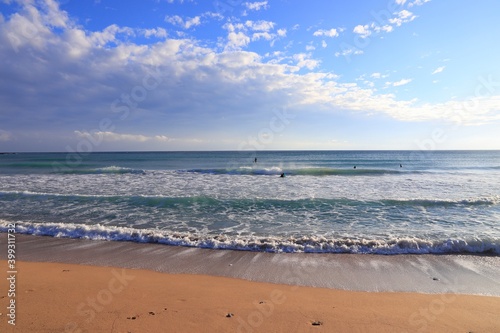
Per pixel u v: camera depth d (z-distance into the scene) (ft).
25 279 18.49
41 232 30.35
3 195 48.93
